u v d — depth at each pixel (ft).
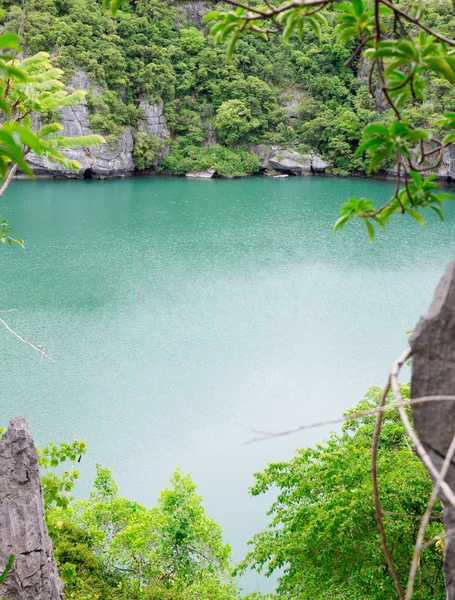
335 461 46.83
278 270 182.29
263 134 356.79
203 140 354.13
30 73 32.94
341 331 135.85
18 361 115.44
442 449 9.17
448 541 9.20
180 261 187.62
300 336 133.08
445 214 252.01
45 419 95.14
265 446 91.35
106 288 160.97
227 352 123.65
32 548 34.12
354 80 366.02
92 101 306.55
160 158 340.18
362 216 12.32
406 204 11.89
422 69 9.95
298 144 358.02
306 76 370.32
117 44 336.90
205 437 93.15
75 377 109.81
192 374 113.19
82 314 141.49
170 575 58.65
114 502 63.41
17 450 33.94
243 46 364.38
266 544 49.85
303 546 45.60
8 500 33.71
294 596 47.44
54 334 128.77
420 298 159.74
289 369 116.26
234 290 163.73
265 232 223.51
